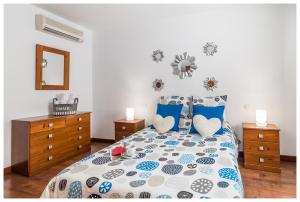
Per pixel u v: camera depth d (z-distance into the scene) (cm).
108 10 329
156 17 361
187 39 356
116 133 357
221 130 269
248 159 282
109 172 150
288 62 303
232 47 329
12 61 276
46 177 259
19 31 284
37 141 270
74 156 342
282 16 303
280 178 249
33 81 307
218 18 335
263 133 275
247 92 324
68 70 369
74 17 358
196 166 161
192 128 285
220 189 124
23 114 292
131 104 405
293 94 301
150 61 385
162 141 241
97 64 431
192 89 355
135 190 127
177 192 122
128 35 402
